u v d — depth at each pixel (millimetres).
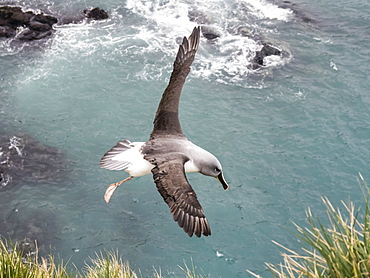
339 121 34812
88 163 31484
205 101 36125
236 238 27078
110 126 34031
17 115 34375
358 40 42219
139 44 40969
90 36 41438
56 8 44219
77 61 38938
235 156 32219
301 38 42344
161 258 25750
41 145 32375
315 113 35500
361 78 38438
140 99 36125
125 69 38531
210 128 34062
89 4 45094
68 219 27656
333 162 31812
